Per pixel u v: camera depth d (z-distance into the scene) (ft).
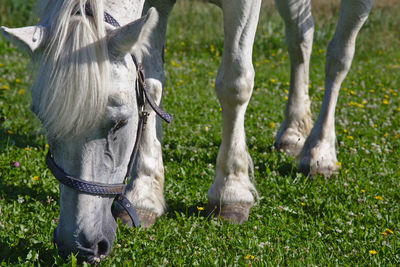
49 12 11.73
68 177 11.41
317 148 23.20
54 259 14.01
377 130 30.53
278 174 22.63
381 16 65.67
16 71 38.17
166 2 16.80
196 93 36.63
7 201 18.33
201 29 59.77
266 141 27.37
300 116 25.93
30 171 20.83
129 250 15.20
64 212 11.76
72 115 10.50
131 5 12.90
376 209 19.60
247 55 16.53
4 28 10.43
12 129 25.67
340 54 23.32
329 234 17.43
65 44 10.71
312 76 46.55
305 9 24.35
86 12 11.41
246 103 17.25
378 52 58.08
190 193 20.34
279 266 14.85
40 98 10.85
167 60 48.70
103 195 11.96
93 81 10.54
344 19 22.77
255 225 17.66
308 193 20.85
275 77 44.60
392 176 23.45
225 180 18.03
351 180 22.48
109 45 11.24
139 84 13.24
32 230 16.10
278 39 56.49
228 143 17.80
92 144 11.29
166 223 17.60
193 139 26.86
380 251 16.24
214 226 17.25
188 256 15.05
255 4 15.89
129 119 11.88
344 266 15.24
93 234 11.90
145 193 17.57
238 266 14.74
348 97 38.68
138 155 17.84
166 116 14.35
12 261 14.20
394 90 42.39
